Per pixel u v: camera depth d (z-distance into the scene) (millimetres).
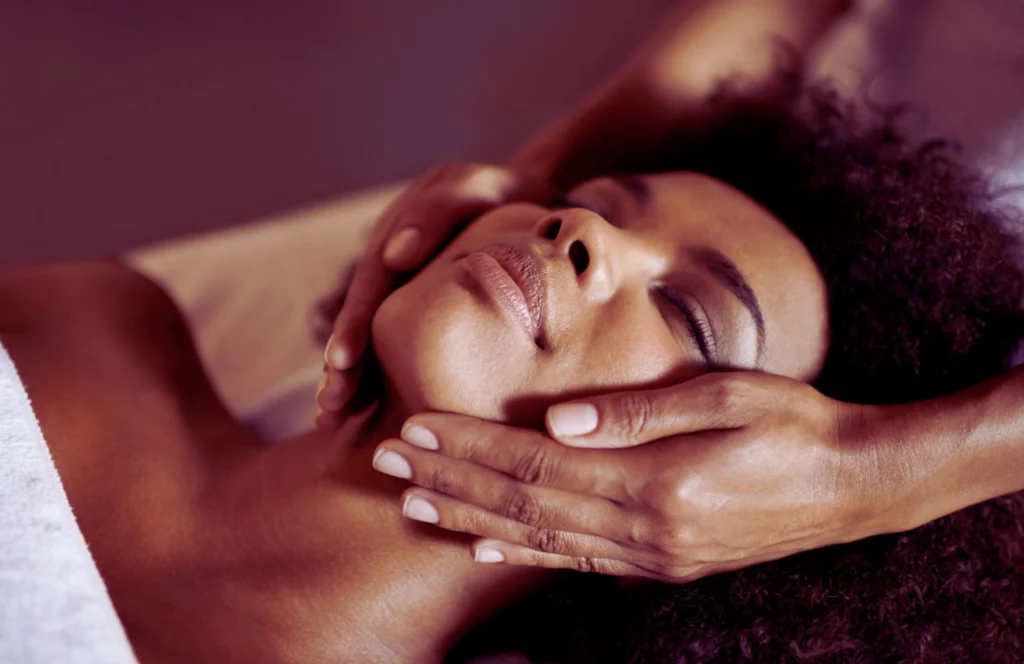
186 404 1066
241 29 2271
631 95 1224
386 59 2316
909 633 809
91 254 1894
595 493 693
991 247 899
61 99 2068
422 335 737
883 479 722
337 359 851
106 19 2201
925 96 1473
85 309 1091
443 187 989
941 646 814
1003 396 754
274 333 1408
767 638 808
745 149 1107
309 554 828
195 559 848
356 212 1549
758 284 824
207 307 1418
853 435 726
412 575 825
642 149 1214
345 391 850
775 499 702
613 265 764
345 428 860
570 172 1233
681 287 808
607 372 742
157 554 853
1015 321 875
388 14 2379
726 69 1246
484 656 912
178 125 2102
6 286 1100
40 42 2131
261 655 819
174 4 2266
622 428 687
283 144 2135
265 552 837
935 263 867
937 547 832
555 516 701
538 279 740
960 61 1435
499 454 696
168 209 1987
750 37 1273
